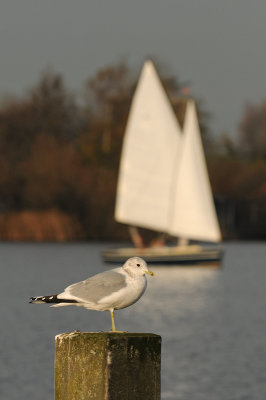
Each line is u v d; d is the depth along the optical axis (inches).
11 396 724.7
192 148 2222.0
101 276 359.9
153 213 2228.1
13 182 3513.8
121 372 304.7
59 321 1229.7
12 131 4229.8
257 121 5216.5
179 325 1229.7
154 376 306.7
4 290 1784.0
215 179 4325.8
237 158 4891.7
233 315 1359.5
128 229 3432.6
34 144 3826.3
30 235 3159.5
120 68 4397.1
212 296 1680.6
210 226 2229.3
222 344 1034.7
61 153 3550.7
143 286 359.6
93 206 3442.4
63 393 312.3
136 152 2208.4
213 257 2310.5
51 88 4411.9
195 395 745.6
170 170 2223.2
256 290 1815.9
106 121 4192.9
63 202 3452.3
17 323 1202.0
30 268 2404.0
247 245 3809.1
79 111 4493.1
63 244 3371.1
